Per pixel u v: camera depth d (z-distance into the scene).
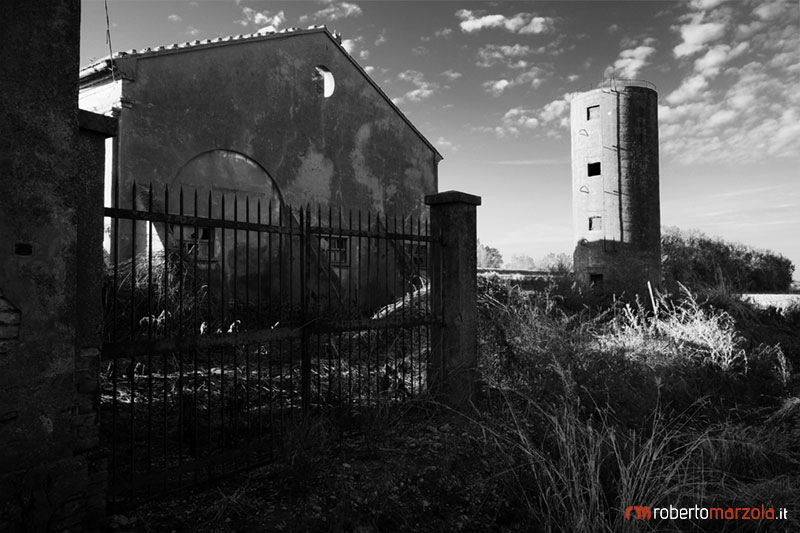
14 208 2.91
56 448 3.11
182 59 12.00
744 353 9.09
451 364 6.46
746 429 5.94
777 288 33.78
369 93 17.03
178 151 11.85
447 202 6.49
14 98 2.91
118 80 10.93
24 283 2.96
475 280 6.70
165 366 3.80
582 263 22.50
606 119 21.84
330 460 4.70
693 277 26.64
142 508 3.73
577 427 4.98
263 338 4.57
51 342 3.08
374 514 3.96
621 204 21.67
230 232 12.67
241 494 3.94
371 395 6.50
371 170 16.95
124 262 8.88
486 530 4.08
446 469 4.70
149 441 3.72
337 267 14.42
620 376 7.53
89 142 3.42
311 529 3.67
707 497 4.16
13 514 2.89
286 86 14.47
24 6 2.96
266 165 13.84
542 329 8.63
